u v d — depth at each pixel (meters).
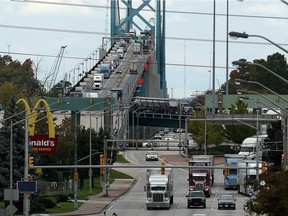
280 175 134.50
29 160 185.38
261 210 132.88
